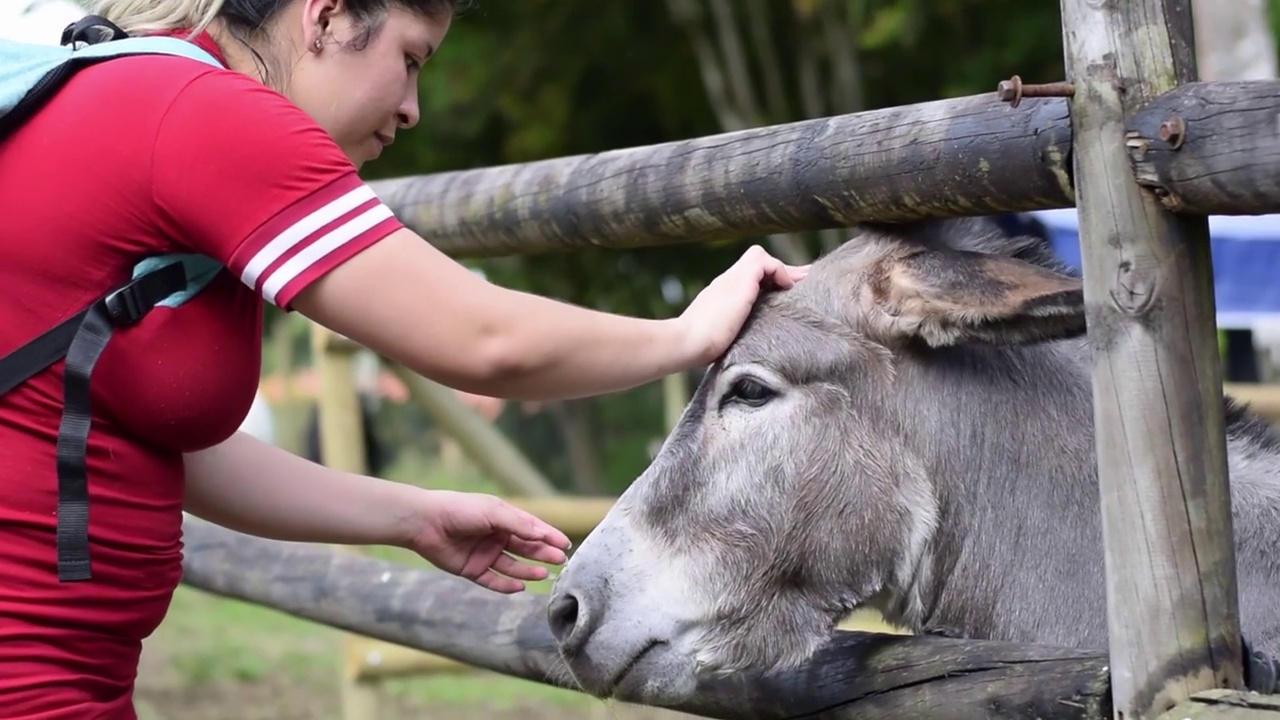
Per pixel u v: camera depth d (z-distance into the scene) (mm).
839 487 2146
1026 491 2186
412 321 1707
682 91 8914
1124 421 1619
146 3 1868
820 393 2160
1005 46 7785
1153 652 1606
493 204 2928
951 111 1885
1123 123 1604
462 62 8609
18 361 1688
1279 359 8484
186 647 8609
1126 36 1604
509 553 2377
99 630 1786
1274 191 1478
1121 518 1628
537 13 8547
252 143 1653
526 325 1759
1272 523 2102
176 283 1705
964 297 2047
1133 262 1604
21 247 1680
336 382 4988
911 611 2215
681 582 2146
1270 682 1649
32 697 1720
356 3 1827
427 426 25703
